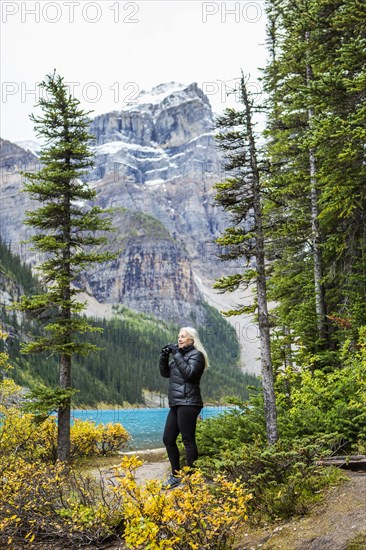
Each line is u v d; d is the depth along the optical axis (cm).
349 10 1074
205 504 513
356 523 477
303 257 1606
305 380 1005
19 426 1403
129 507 489
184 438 733
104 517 597
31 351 1403
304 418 839
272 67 1656
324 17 1235
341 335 1220
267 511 566
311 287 1494
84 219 1448
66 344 1381
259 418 971
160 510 475
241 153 860
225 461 616
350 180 1127
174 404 745
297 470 610
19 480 675
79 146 1464
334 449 774
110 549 569
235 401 1060
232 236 829
